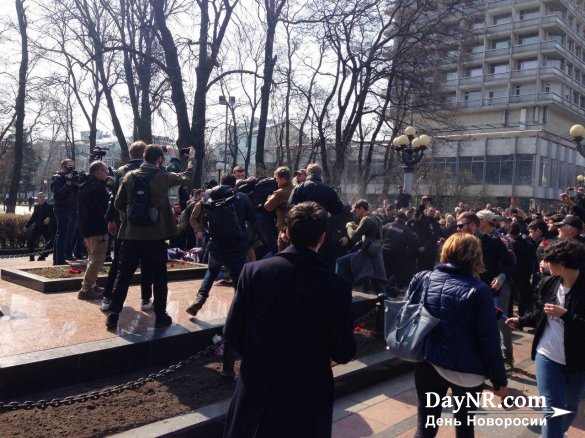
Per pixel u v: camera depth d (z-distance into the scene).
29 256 12.57
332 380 2.62
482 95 57.25
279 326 2.55
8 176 49.66
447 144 36.12
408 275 10.43
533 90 55.16
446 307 3.34
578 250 3.62
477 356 3.28
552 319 3.73
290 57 25.44
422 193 39.62
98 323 5.45
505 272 6.43
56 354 4.35
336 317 2.57
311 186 6.39
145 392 4.42
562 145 51.19
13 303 6.29
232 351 4.70
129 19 18.89
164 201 5.36
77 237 10.58
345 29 21.50
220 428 3.96
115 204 5.39
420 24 23.06
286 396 2.50
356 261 7.52
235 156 28.77
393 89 24.66
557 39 55.81
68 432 3.60
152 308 6.28
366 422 4.71
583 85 61.66
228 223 5.43
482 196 41.75
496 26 56.25
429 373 3.42
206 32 16.62
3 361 4.11
